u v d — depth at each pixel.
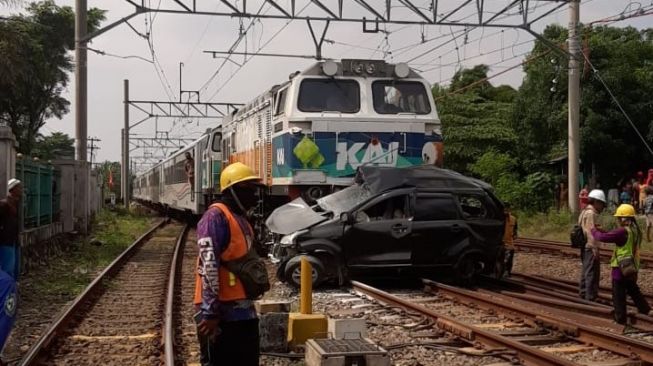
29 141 33.72
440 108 37.97
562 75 30.64
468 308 10.76
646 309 9.57
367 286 11.88
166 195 42.59
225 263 4.92
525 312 9.48
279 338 8.05
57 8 34.12
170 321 9.07
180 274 15.39
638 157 30.77
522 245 20.27
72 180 21.48
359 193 13.08
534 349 7.34
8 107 31.78
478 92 45.84
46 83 32.59
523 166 33.91
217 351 4.98
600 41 30.16
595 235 9.38
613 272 9.34
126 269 16.39
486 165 31.45
